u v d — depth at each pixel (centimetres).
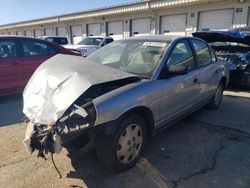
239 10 1386
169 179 285
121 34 2158
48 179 282
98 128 264
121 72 301
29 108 282
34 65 610
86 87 256
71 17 2573
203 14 1572
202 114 503
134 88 292
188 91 392
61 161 318
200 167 310
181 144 370
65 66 308
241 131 421
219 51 795
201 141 381
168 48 360
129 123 289
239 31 728
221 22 1487
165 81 336
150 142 374
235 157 335
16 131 409
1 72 560
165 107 342
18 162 315
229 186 274
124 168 296
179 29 1720
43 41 642
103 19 2297
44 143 242
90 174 292
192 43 429
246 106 565
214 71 484
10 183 273
